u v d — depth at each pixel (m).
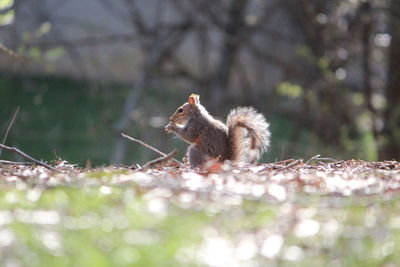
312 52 17.88
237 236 4.86
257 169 7.71
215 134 8.80
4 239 4.66
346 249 4.69
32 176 6.98
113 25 22.83
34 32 20.81
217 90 18.97
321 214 5.42
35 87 22.00
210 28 20.48
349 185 6.59
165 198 5.79
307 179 6.80
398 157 16.95
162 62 19.08
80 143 19.61
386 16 16.97
